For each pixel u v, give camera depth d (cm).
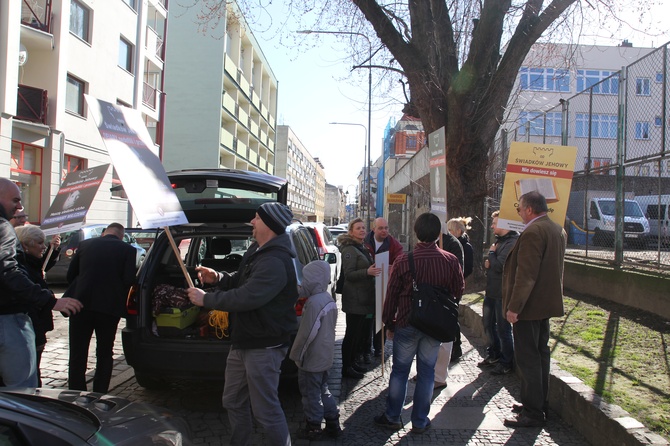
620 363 482
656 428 342
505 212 561
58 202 496
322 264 415
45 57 1717
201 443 397
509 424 424
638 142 735
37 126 1627
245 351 323
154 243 500
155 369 448
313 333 400
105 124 318
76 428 225
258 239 338
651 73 702
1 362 338
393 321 422
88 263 445
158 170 345
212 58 3697
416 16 988
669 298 611
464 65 937
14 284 327
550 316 416
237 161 4516
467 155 970
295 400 502
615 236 783
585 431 396
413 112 1182
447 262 409
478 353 654
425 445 394
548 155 549
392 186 4031
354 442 403
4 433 208
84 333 445
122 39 2284
